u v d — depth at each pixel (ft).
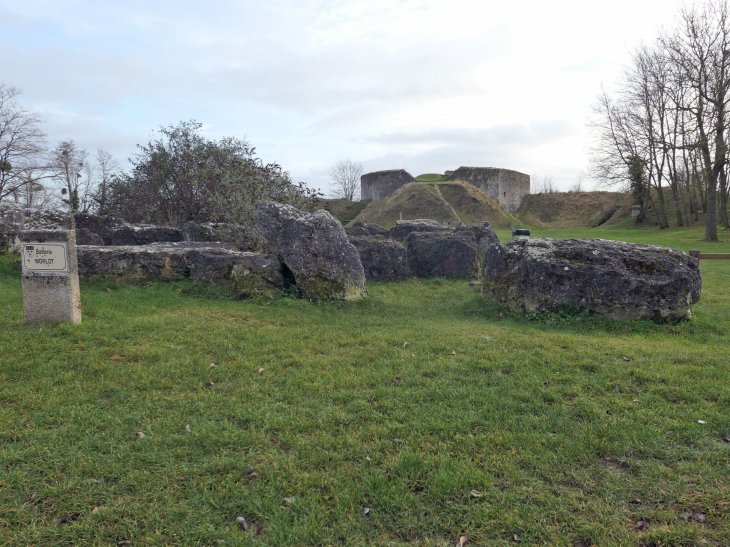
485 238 53.36
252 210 42.32
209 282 30.09
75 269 20.59
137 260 31.53
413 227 63.16
